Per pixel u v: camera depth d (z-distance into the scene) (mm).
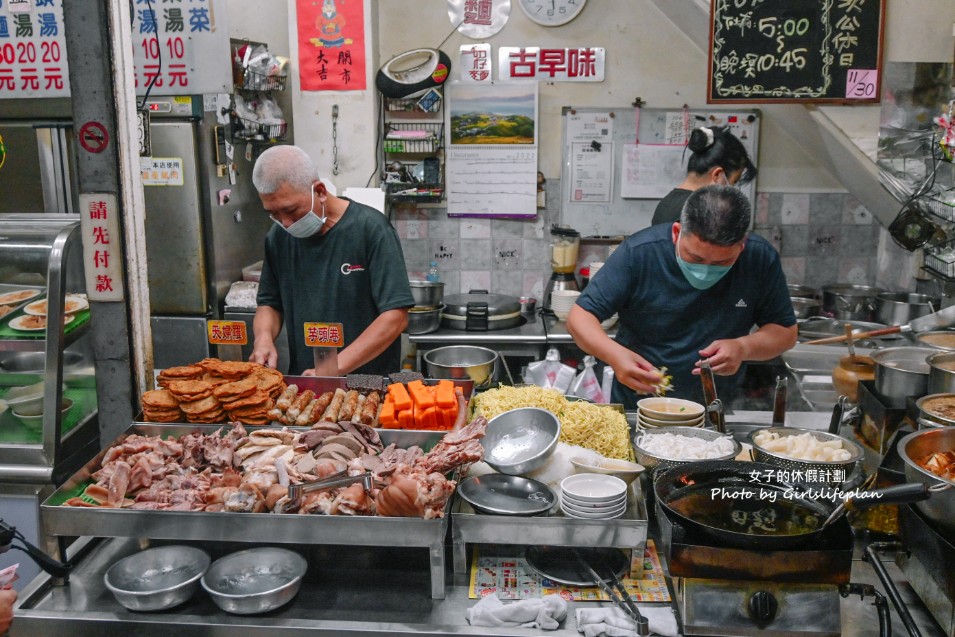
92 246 2264
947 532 1483
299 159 2566
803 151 4512
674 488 1682
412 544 1604
